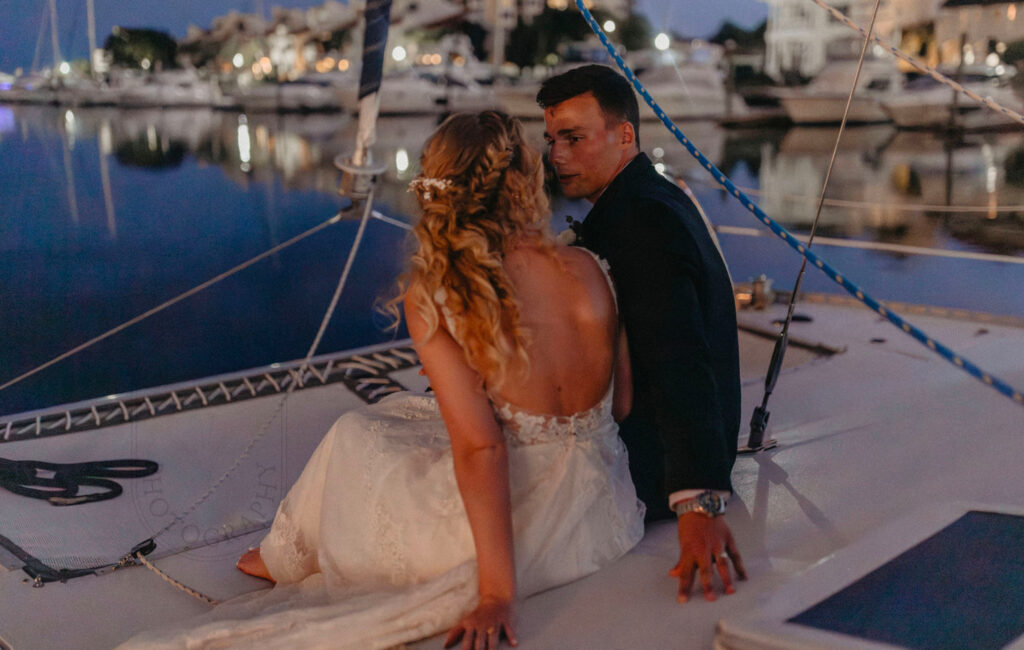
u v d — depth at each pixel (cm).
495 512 144
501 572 142
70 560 210
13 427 295
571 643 139
